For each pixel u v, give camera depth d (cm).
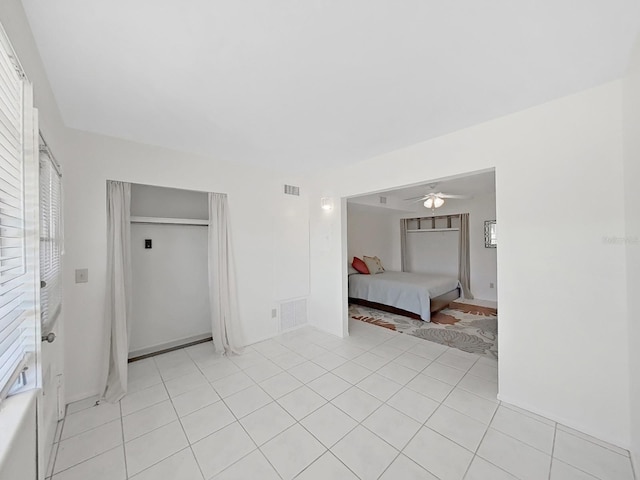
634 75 144
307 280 399
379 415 200
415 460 159
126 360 239
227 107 192
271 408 210
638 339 148
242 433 183
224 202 315
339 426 189
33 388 111
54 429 180
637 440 151
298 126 225
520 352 205
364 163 317
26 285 109
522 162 201
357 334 374
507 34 125
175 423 193
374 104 190
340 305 360
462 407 208
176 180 279
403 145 270
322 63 145
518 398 207
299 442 174
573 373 183
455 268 630
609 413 170
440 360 293
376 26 119
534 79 163
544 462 156
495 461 157
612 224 168
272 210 359
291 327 382
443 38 128
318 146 271
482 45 133
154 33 121
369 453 165
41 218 143
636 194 148
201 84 163
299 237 389
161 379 254
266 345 334
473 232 595
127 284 252
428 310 429
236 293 324
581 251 179
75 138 223
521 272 203
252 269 340
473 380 249
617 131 166
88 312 227
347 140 256
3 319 91
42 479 114
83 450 168
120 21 114
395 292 472
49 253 159
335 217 361
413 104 191
